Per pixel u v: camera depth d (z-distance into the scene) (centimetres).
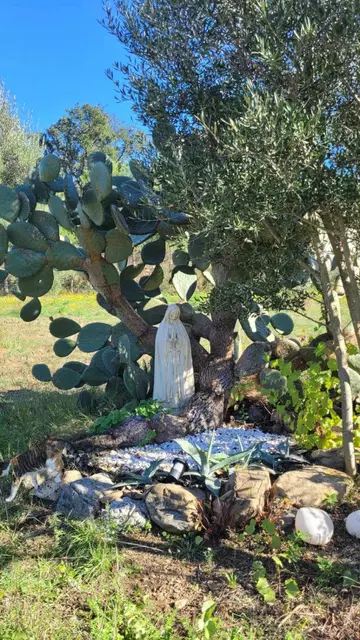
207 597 307
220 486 406
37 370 690
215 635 269
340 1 309
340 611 292
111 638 267
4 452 542
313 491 391
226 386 555
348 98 337
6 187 557
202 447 489
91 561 335
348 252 367
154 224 550
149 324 666
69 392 802
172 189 346
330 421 460
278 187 312
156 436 514
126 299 654
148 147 375
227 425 555
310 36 303
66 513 404
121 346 582
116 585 312
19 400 739
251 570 332
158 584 322
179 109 392
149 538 376
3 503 434
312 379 461
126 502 395
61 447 472
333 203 328
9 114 2564
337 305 408
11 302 2097
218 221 331
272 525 348
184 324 612
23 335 1380
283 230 356
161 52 370
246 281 440
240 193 320
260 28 329
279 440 506
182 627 282
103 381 655
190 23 363
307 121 301
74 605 302
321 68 318
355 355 531
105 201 530
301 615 289
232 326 572
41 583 316
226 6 338
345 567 328
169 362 552
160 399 557
